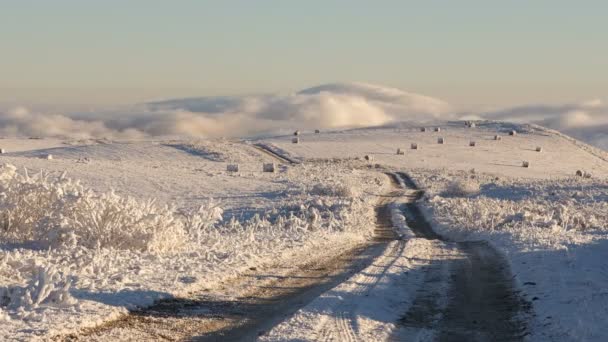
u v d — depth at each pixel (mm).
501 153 154625
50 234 27891
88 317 15078
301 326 15719
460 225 49062
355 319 16781
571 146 171375
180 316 16469
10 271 19797
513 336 15938
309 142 168875
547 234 38906
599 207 61188
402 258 30094
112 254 25062
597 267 24406
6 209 29328
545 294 20438
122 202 28656
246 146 153375
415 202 73375
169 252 27438
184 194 76188
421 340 15422
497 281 24234
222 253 27203
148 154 139750
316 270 25844
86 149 146750
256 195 76438
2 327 13758
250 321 16453
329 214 56562
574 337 15172
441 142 168875
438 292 21953
